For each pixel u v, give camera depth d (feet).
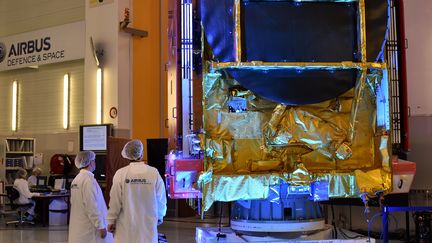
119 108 47.42
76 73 53.11
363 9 14.79
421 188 28.19
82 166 20.20
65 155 51.26
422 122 28.68
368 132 15.60
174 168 15.38
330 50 14.94
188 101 15.33
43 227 43.14
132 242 17.28
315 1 14.98
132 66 48.42
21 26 57.52
